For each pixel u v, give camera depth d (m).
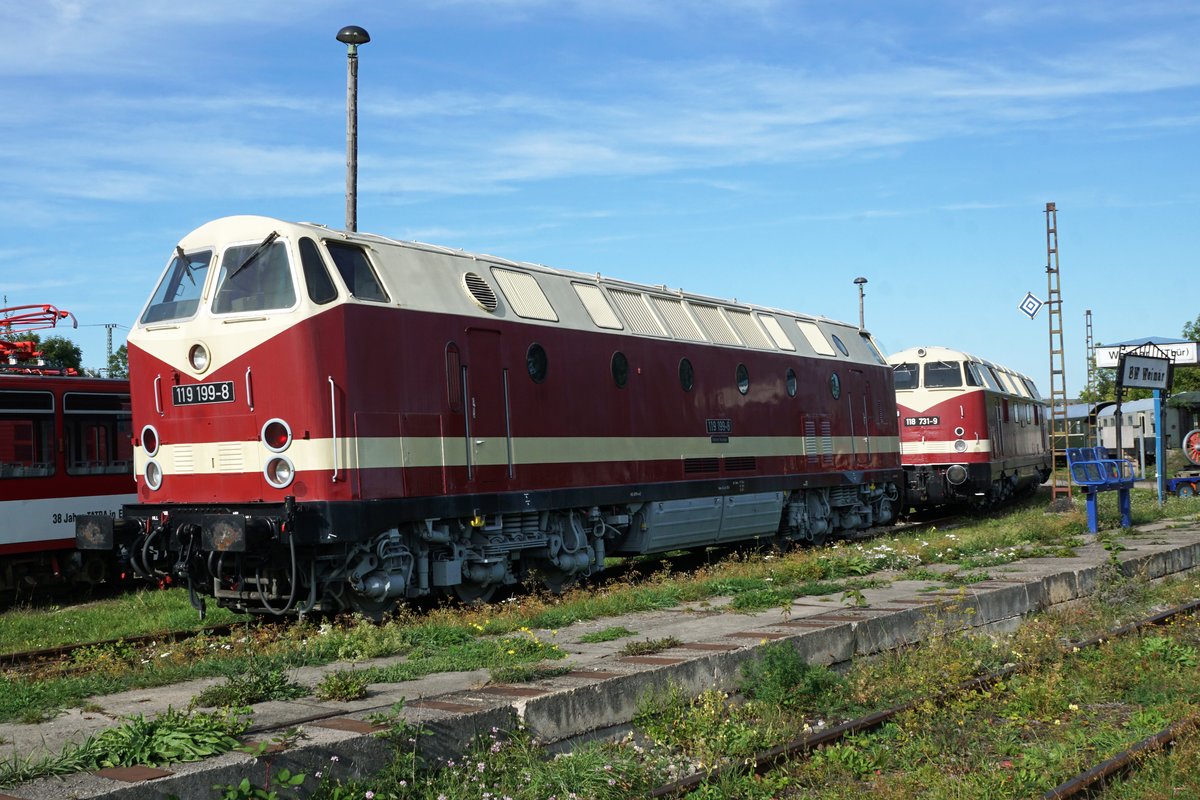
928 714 7.85
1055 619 11.60
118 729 5.81
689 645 9.02
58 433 16.38
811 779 6.75
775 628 9.68
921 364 26.50
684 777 6.59
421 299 11.91
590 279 15.24
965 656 9.50
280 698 7.30
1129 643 10.25
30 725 6.67
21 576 16.17
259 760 5.59
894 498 23.16
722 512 16.83
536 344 13.39
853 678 8.80
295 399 10.73
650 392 15.37
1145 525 19.81
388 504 11.09
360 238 11.75
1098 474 18.56
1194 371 53.94
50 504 16.17
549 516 13.81
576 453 13.88
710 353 16.78
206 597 14.50
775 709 7.94
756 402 17.86
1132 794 6.27
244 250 11.30
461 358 12.25
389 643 9.40
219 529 10.51
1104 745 7.32
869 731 7.71
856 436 21.08
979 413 25.80
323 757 5.87
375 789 5.89
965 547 16.14
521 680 7.79
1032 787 6.43
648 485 15.13
